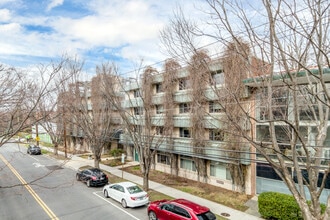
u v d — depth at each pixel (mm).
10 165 26812
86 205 14711
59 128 33750
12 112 6195
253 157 16219
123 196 14484
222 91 10195
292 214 11828
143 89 20188
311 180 6492
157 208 12133
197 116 17609
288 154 13594
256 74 8023
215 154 17875
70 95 23234
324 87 5504
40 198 15930
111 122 26453
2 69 6062
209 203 15102
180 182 20484
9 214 13203
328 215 5891
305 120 11117
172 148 21641
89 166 26781
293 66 7145
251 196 16438
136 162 29062
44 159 31188
